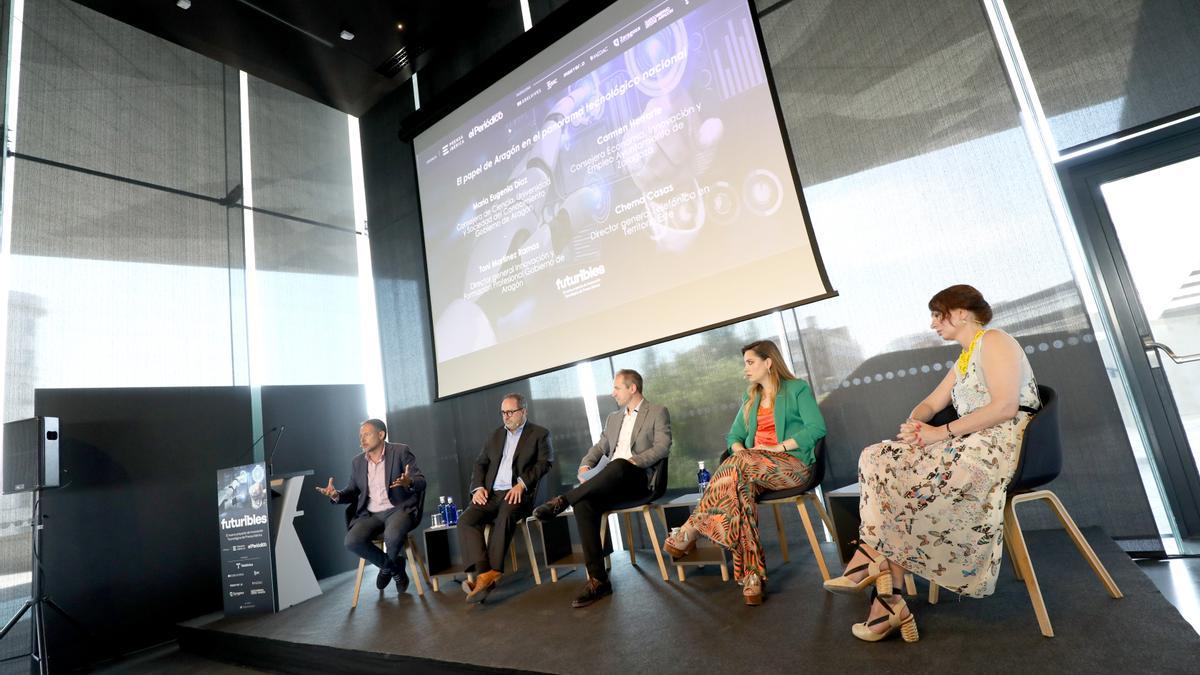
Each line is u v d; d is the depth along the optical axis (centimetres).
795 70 312
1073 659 128
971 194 264
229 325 431
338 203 523
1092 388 237
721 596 216
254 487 339
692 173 319
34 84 372
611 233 346
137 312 388
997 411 156
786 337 307
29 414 334
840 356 291
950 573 153
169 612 362
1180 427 236
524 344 379
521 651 191
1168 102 232
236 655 292
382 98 530
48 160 369
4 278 340
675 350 344
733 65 312
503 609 249
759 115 300
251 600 331
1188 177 242
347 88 511
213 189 445
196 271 423
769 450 221
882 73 288
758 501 217
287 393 453
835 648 153
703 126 318
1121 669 121
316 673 245
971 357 172
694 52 327
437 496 445
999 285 256
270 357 450
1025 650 136
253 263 455
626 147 346
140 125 415
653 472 285
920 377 270
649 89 342
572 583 276
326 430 470
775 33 319
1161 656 123
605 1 367
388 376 488
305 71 484
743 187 301
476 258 417
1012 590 176
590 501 249
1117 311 250
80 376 356
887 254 281
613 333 337
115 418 365
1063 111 252
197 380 407
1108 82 244
